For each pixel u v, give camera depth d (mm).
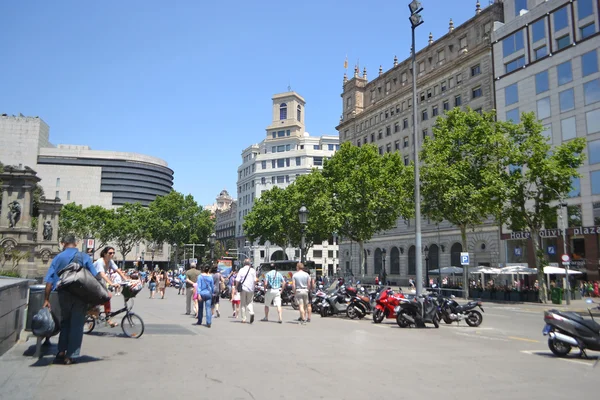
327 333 13602
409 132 64250
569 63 43125
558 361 10164
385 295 17984
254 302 30906
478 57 53594
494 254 50250
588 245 40875
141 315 17859
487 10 53594
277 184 117188
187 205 99938
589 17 41781
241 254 117500
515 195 34938
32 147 112812
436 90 60094
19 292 9734
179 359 8648
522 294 35375
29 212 39000
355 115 77438
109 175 141000
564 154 33781
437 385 7250
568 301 32062
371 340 12328
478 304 17938
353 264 76312
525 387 7379
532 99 46531
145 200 146000
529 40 47219
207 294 14555
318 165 115125
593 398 6820
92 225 91375
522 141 35938
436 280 52812
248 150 128125
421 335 14102
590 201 40938
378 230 48281
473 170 37781
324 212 46781
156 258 126375
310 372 7848
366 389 6797
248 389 6539
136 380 6859
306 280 16781
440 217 40750
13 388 6172
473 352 10961
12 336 9117
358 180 46469
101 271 11555
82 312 7984
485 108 52312
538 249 35094
